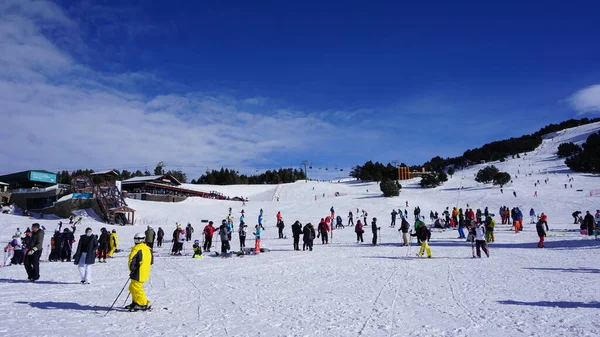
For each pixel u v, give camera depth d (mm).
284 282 12719
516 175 107562
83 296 10781
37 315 8570
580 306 8711
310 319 8125
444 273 13906
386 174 131500
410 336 6914
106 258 20859
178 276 14250
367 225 45344
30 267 13578
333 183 128875
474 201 65688
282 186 118188
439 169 158500
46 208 58875
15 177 73062
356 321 7922
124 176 142000
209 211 63062
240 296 10578
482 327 7352
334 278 13352
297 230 23188
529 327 7258
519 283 11578
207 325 7738
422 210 59906
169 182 86562
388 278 13117
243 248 22578
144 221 54562
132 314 8672
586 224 26062
